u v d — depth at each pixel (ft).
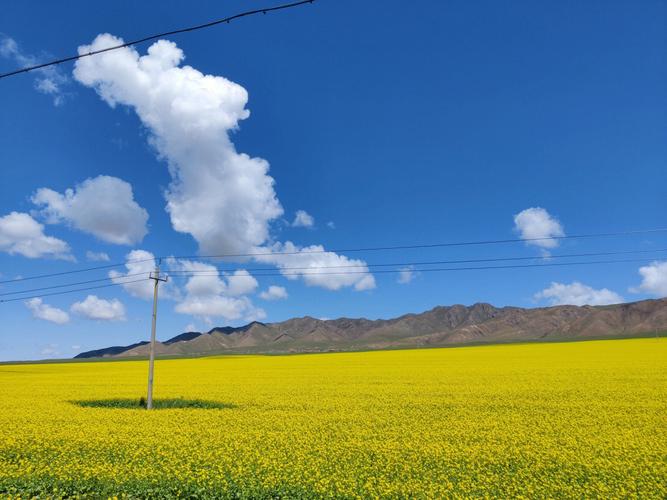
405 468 47.62
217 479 44.91
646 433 62.44
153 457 53.26
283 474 46.42
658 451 52.85
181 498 42.78
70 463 50.60
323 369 177.78
